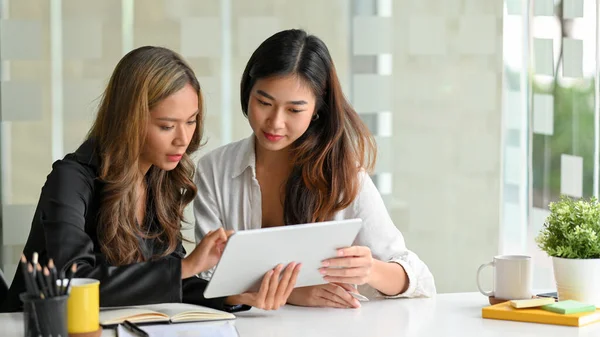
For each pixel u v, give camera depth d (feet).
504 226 11.71
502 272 6.55
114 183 6.54
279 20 10.71
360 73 11.03
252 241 5.72
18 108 9.95
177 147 6.55
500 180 11.60
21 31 9.90
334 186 7.26
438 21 11.26
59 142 10.09
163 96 6.38
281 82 6.68
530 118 11.64
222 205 7.57
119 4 10.16
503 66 11.54
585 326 6.01
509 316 6.19
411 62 11.20
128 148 6.48
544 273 11.76
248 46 10.62
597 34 11.41
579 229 6.40
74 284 5.55
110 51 10.16
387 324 6.11
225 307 6.48
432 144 11.35
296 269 6.15
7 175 9.95
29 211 10.06
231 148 7.66
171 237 7.07
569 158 11.69
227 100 10.60
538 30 11.57
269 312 6.51
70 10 10.03
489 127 11.55
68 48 10.05
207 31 10.46
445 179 11.43
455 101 11.39
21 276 6.55
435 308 6.65
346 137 7.28
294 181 7.32
